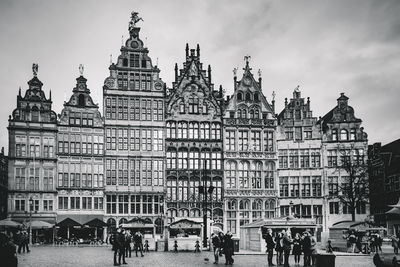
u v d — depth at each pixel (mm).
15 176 76500
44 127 78312
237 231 82000
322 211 83812
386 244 57594
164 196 80312
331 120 85625
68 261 38375
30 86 78875
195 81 84500
